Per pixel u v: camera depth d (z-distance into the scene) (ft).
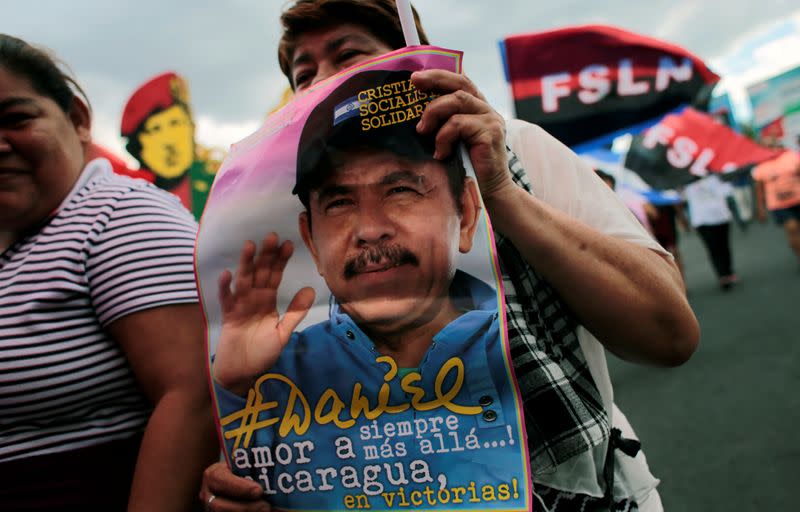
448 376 2.74
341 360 2.87
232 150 3.14
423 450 2.76
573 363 3.05
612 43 9.56
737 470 9.06
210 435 3.49
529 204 2.84
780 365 13.34
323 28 3.63
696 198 24.17
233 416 3.00
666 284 3.01
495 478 2.67
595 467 3.10
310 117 2.95
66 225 3.62
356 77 2.90
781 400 11.33
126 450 3.61
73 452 3.48
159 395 3.47
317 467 2.88
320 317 2.90
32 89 3.60
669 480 9.18
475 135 2.74
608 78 9.60
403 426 2.78
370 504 2.81
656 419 11.61
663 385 13.53
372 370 2.83
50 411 3.46
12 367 3.38
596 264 2.87
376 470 2.81
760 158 14.67
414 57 2.85
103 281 3.48
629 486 3.28
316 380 2.89
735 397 11.94
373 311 2.83
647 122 9.59
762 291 22.50
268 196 2.97
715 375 13.51
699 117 14.98
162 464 3.32
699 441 10.26
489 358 2.70
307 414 2.90
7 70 3.52
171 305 3.48
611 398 3.31
